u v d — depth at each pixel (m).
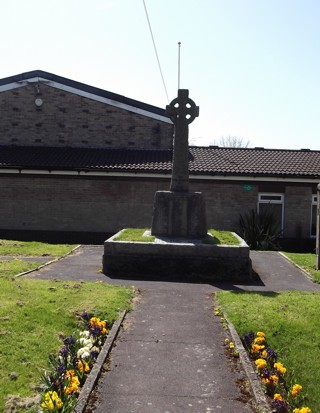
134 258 11.06
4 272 10.41
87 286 9.32
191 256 11.00
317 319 7.38
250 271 11.00
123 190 19.50
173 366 5.93
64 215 19.66
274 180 19.34
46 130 21.55
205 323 7.51
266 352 6.04
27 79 21.39
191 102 12.70
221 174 19.22
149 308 8.28
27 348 6.09
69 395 4.90
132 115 21.42
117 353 6.27
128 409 4.89
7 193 19.75
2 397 4.97
